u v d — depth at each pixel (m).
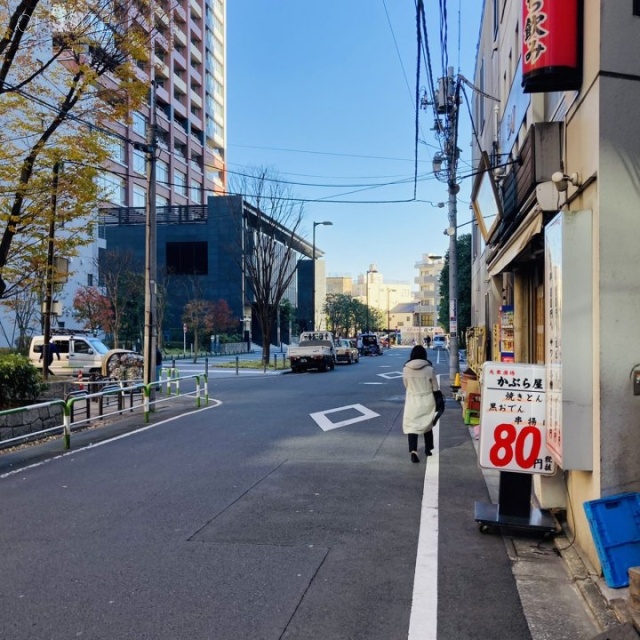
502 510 5.64
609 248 4.36
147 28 14.27
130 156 52.22
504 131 15.01
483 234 14.40
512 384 5.55
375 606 4.07
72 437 11.15
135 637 3.64
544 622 3.86
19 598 4.18
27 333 29.58
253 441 10.32
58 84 13.34
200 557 4.95
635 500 4.25
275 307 34.44
